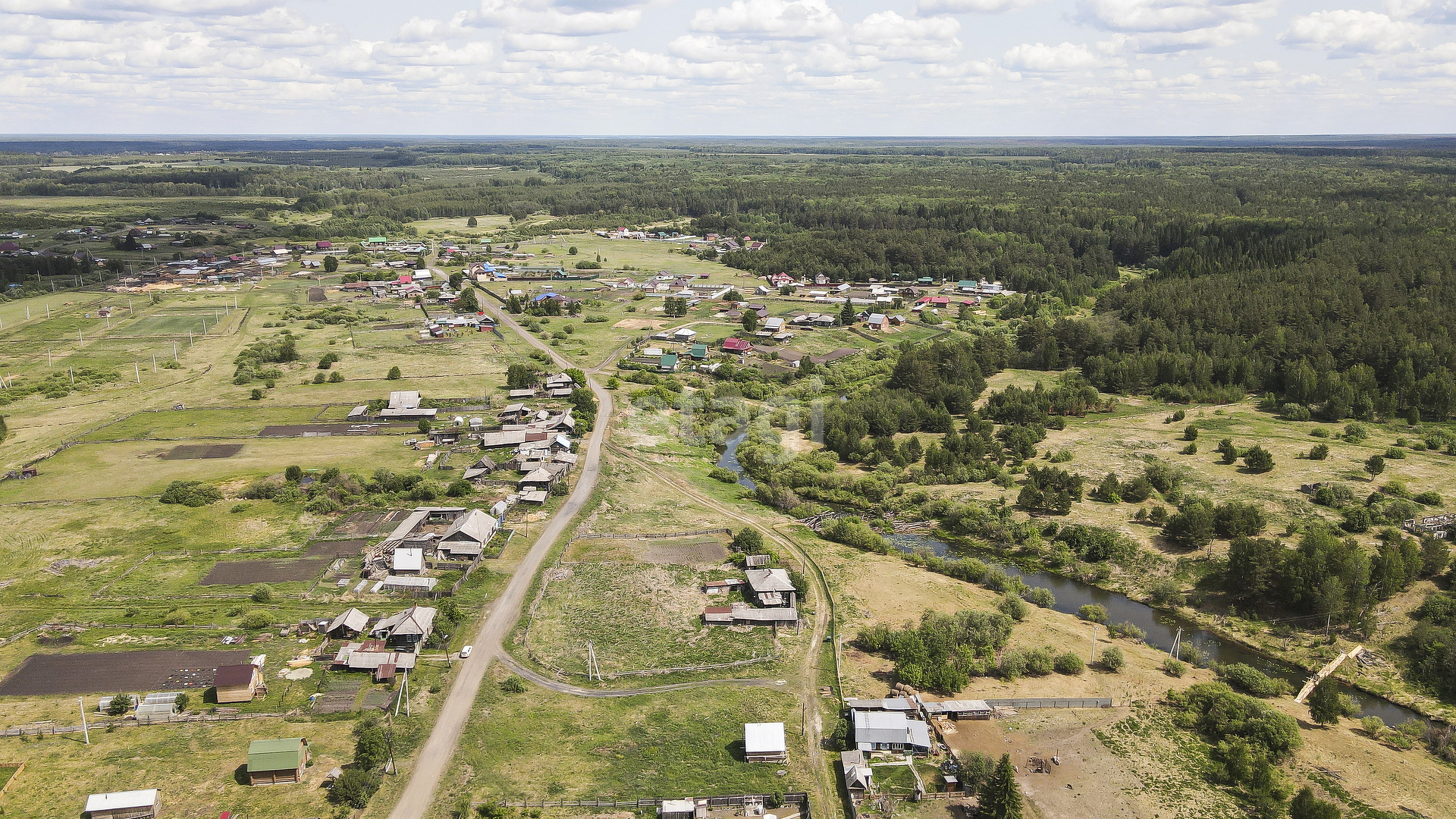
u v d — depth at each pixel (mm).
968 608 115500
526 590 116062
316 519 135625
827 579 122625
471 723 88250
